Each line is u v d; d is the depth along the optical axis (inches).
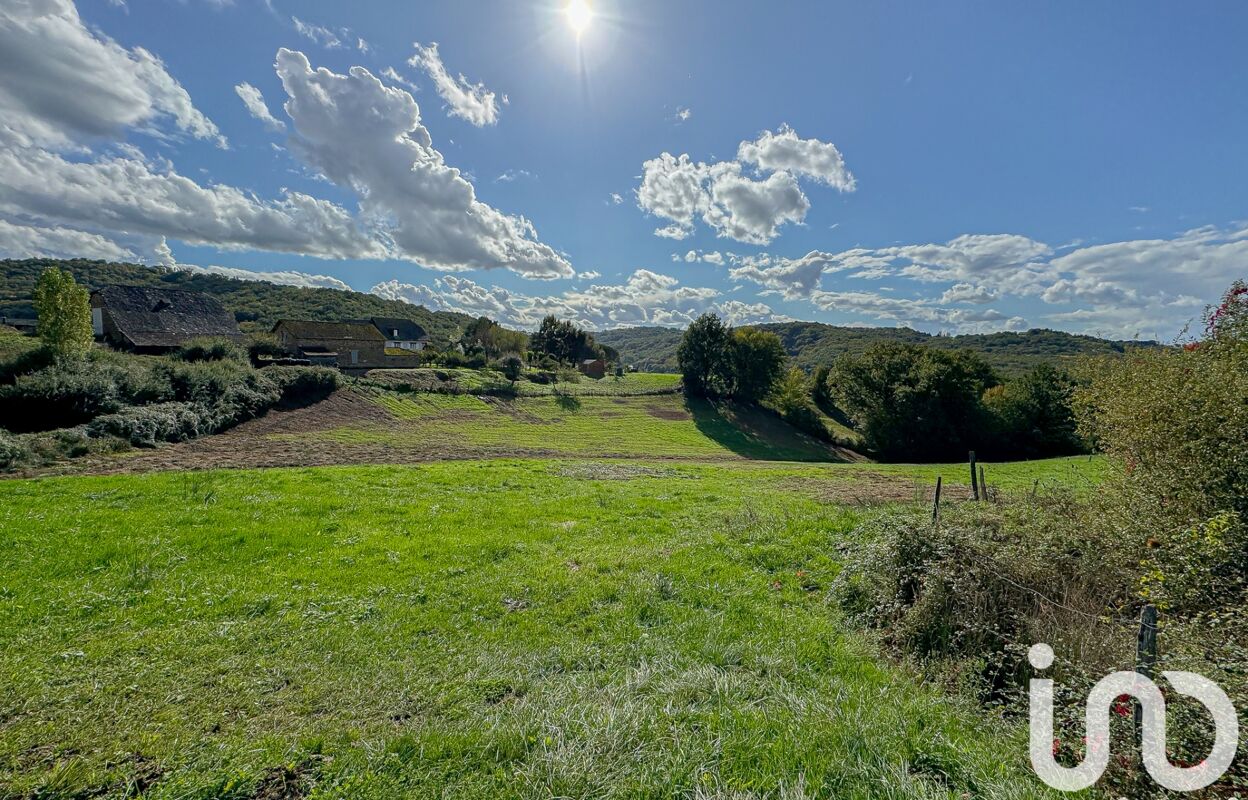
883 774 122.7
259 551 312.3
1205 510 216.2
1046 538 238.7
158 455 773.3
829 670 189.3
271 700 165.5
